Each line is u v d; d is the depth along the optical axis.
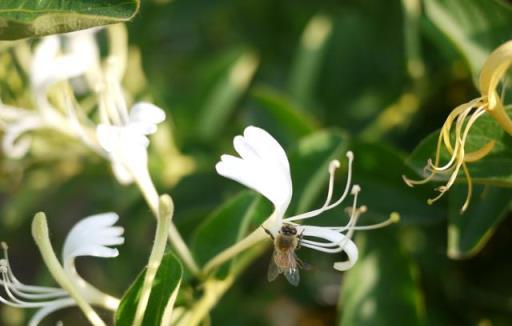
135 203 0.51
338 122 0.49
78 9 0.31
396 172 0.41
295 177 0.38
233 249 0.35
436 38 0.42
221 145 0.50
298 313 0.60
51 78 0.41
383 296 0.41
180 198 0.47
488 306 0.46
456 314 0.46
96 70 0.42
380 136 0.47
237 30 0.58
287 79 0.55
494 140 0.33
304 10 0.55
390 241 0.41
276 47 0.56
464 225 0.37
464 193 0.37
